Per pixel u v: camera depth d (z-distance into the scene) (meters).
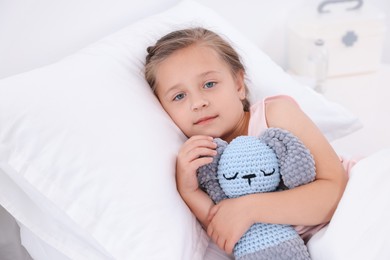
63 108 0.73
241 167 0.75
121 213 0.68
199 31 0.92
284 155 0.75
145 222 0.68
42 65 1.09
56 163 0.70
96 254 0.73
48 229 0.76
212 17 1.16
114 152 0.71
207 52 0.86
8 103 0.72
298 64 1.51
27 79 0.76
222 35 1.08
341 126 1.10
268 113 0.87
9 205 0.76
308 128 0.82
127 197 0.69
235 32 1.17
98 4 1.13
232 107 0.86
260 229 0.75
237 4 1.42
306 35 1.43
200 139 0.78
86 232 0.70
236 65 0.94
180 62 0.85
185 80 0.84
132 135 0.74
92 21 1.13
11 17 1.01
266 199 0.75
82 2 1.10
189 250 0.71
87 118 0.73
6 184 0.77
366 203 0.71
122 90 0.82
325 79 1.46
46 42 1.08
